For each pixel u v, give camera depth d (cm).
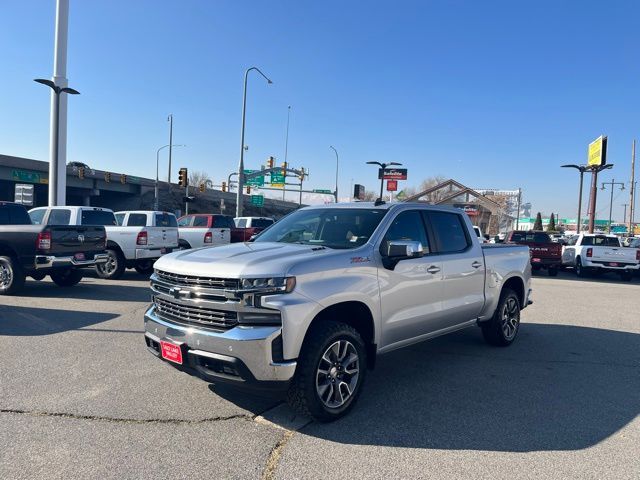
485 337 696
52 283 1205
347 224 513
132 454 353
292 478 326
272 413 431
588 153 3759
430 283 530
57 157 2273
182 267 420
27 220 1095
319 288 407
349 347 433
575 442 389
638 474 340
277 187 5622
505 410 454
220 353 383
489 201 5550
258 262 400
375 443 380
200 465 339
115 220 1315
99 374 521
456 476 333
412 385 521
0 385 484
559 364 611
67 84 2319
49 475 322
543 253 1914
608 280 1872
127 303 930
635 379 556
